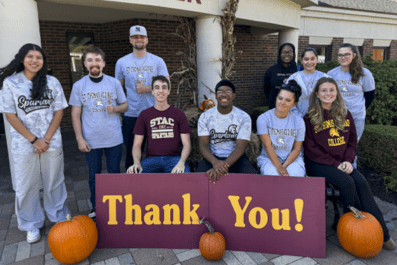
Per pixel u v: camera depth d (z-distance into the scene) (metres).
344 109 2.77
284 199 2.43
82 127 2.92
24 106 2.47
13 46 3.17
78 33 7.06
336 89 2.73
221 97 2.79
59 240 2.24
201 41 5.07
